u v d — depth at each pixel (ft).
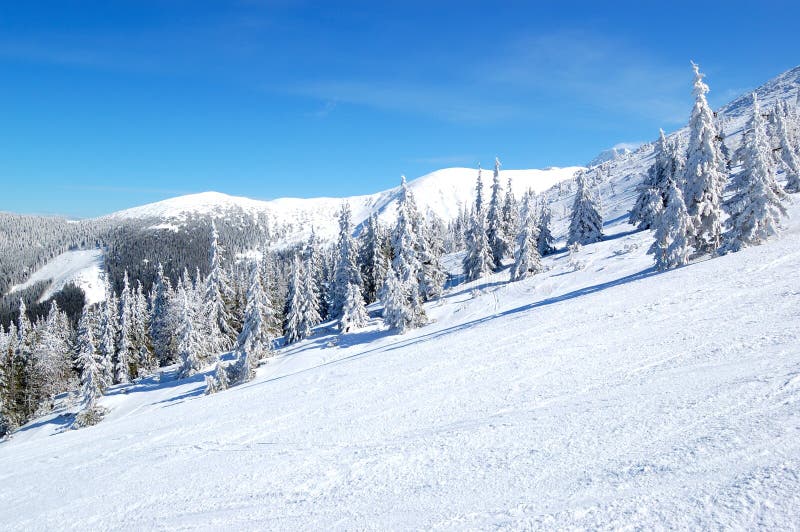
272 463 37.70
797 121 295.89
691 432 24.73
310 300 164.55
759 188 95.35
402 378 61.31
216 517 29.07
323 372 82.89
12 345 207.62
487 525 20.33
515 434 31.81
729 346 40.65
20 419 180.24
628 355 46.42
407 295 135.95
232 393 84.84
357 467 32.58
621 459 23.72
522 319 83.25
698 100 104.58
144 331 209.56
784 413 23.91
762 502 16.67
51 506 39.45
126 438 62.69
